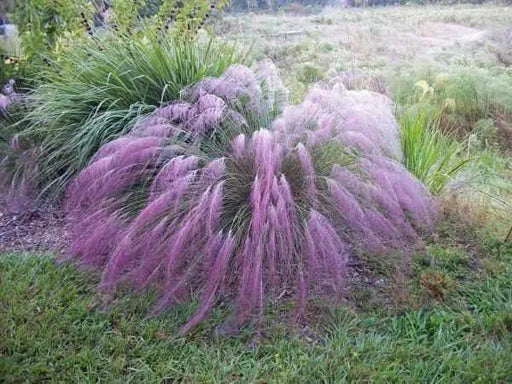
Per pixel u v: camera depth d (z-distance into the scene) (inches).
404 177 102.6
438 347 85.1
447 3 567.2
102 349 84.2
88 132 132.7
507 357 82.2
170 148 103.5
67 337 86.3
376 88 221.6
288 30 406.9
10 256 110.4
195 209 91.8
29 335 86.0
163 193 96.3
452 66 248.4
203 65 145.1
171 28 172.9
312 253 88.5
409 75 237.3
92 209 107.0
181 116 113.4
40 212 132.7
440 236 121.3
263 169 96.8
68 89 143.3
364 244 106.3
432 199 119.5
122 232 98.2
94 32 170.7
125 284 99.1
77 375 78.6
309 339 88.8
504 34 349.4
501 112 217.5
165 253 94.2
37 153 139.0
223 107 110.1
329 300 96.8
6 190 143.5
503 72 268.5
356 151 106.6
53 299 95.3
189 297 97.0
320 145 108.3
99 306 94.5
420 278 103.5
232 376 80.4
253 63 156.0
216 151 112.8
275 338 88.6
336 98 114.8
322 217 92.0
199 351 84.6
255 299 87.4
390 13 511.5
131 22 169.9
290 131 108.3
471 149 184.7
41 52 177.2
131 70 140.8
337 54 332.2
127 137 106.2
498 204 138.8
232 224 99.7
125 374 80.4
